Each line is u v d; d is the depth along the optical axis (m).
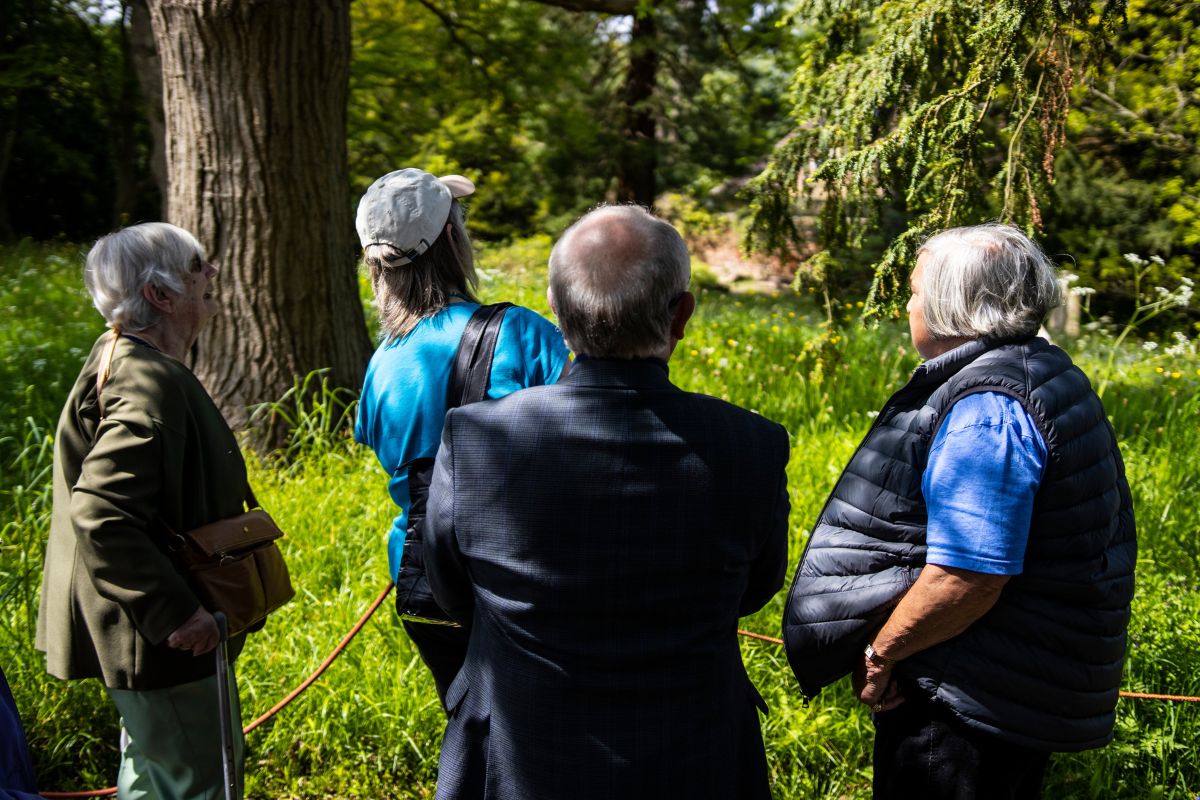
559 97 16.38
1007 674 1.85
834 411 5.63
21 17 16.00
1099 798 2.69
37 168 19.06
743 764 1.69
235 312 4.83
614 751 1.53
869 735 2.87
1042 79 3.96
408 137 16.77
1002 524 1.76
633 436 1.54
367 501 4.20
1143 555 3.80
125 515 1.92
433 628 2.14
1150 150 10.98
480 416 1.60
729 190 19.00
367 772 2.88
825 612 2.02
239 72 4.61
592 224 1.61
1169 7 8.10
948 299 1.91
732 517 1.56
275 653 3.12
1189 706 2.85
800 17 4.92
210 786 2.22
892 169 4.38
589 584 1.53
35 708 2.90
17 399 5.45
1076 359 7.55
